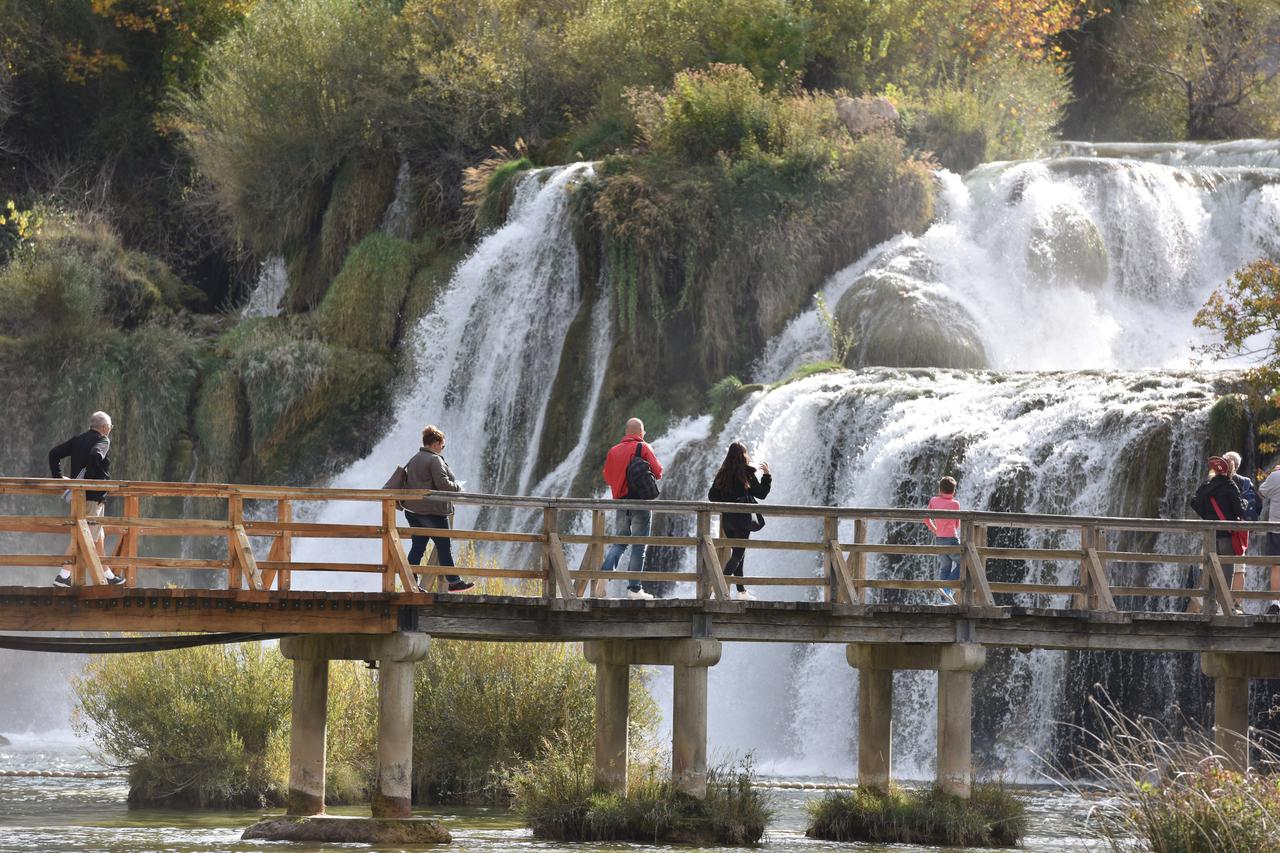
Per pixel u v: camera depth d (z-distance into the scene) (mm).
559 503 26359
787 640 27516
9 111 81312
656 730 35656
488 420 63750
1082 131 87750
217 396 66188
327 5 75500
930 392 48031
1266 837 19922
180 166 82125
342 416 66562
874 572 46438
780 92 67625
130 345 66938
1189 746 22141
